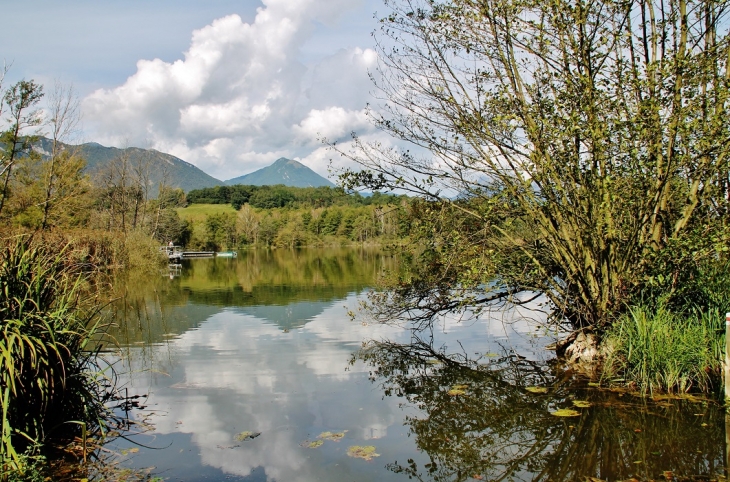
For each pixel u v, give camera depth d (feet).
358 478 13.65
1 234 27.07
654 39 22.43
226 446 15.69
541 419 17.42
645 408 17.78
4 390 13.88
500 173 23.07
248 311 42.01
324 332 33.14
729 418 16.69
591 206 21.47
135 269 86.84
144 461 14.55
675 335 19.52
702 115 20.76
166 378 22.97
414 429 17.02
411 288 29.63
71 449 15.26
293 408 19.03
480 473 13.94
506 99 22.35
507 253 25.05
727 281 21.29
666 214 21.72
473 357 26.40
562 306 24.50
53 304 17.69
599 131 19.36
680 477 13.14
